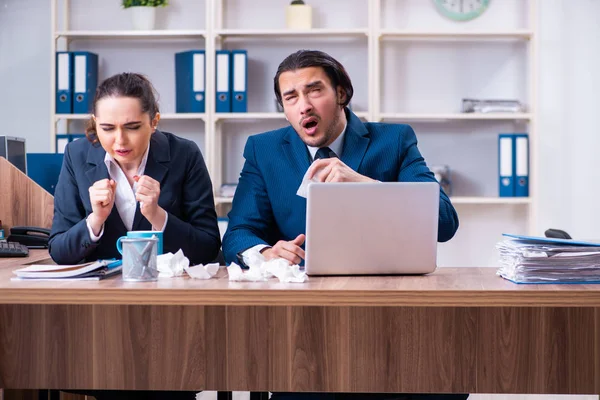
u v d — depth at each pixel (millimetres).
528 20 4664
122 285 1640
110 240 2271
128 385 1682
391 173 2318
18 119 4836
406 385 1650
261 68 4730
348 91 2273
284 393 1999
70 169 2344
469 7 4664
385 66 4730
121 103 2139
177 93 4559
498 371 1642
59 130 4789
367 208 1792
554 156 4754
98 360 1685
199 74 4477
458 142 4742
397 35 4598
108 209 2086
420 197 1803
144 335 1676
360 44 4699
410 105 4734
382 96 4734
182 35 4566
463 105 4578
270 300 1574
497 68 4699
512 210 4746
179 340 1672
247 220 2314
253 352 1662
